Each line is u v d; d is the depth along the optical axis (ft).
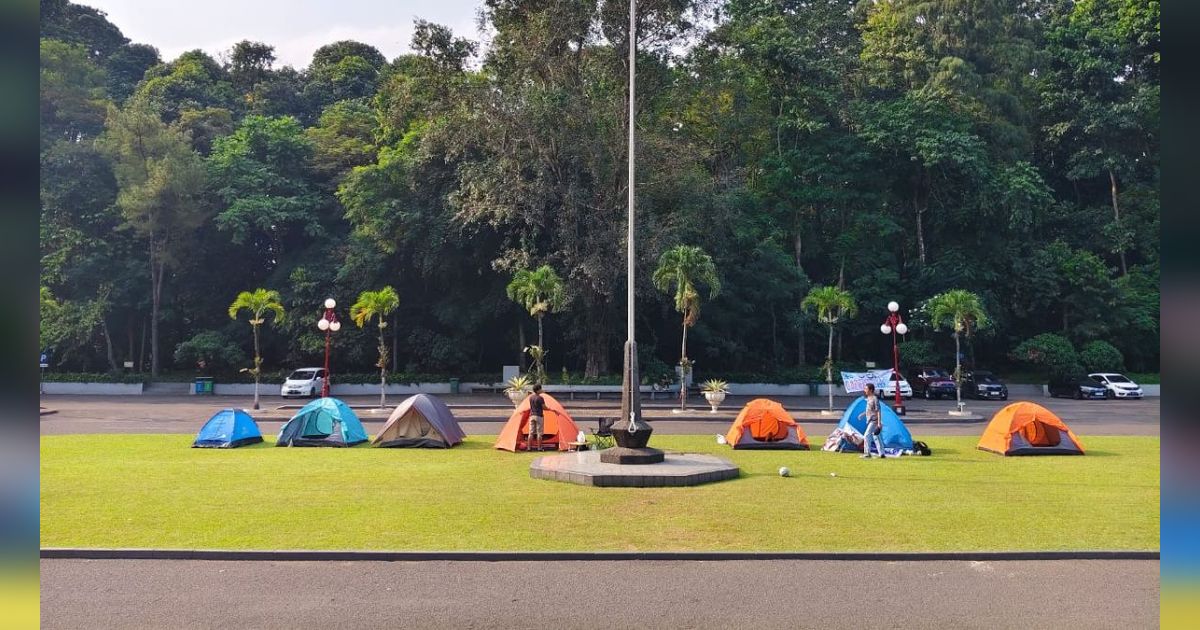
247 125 178.81
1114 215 188.55
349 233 178.81
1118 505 45.01
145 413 108.17
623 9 127.85
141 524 39.65
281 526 39.32
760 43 168.86
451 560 34.37
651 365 144.05
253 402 131.03
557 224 140.97
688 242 145.07
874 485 51.13
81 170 166.30
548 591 30.30
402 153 161.07
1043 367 175.22
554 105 130.82
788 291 160.56
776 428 71.56
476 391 154.10
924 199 181.68
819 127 163.94
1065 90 191.93
